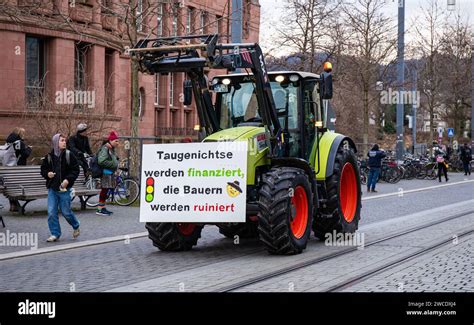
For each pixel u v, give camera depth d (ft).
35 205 65.00
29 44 106.83
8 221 54.29
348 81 129.80
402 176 127.95
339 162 46.47
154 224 41.88
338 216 46.03
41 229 50.65
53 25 85.46
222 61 41.22
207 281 32.58
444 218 59.47
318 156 45.57
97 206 66.59
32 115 92.12
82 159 62.90
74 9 104.94
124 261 39.04
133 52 42.91
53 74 107.55
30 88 105.40
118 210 64.18
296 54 105.40
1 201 68.03
